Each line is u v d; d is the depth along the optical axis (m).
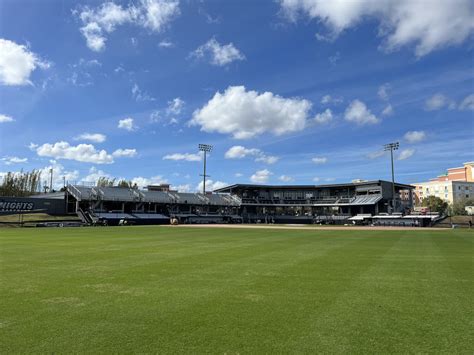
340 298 8.21
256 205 95.12
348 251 18.48
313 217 90.38
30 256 16.16
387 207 86.94
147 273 11.48
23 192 95.69
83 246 21.25
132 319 6.64
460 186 139.38
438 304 7.69
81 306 7.51
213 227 54.97
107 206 77.88
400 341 5.57
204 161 95.88
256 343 5.48
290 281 10.17
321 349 5.25
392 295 8.51
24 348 5.31
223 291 8.91
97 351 5.20
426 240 27.00
